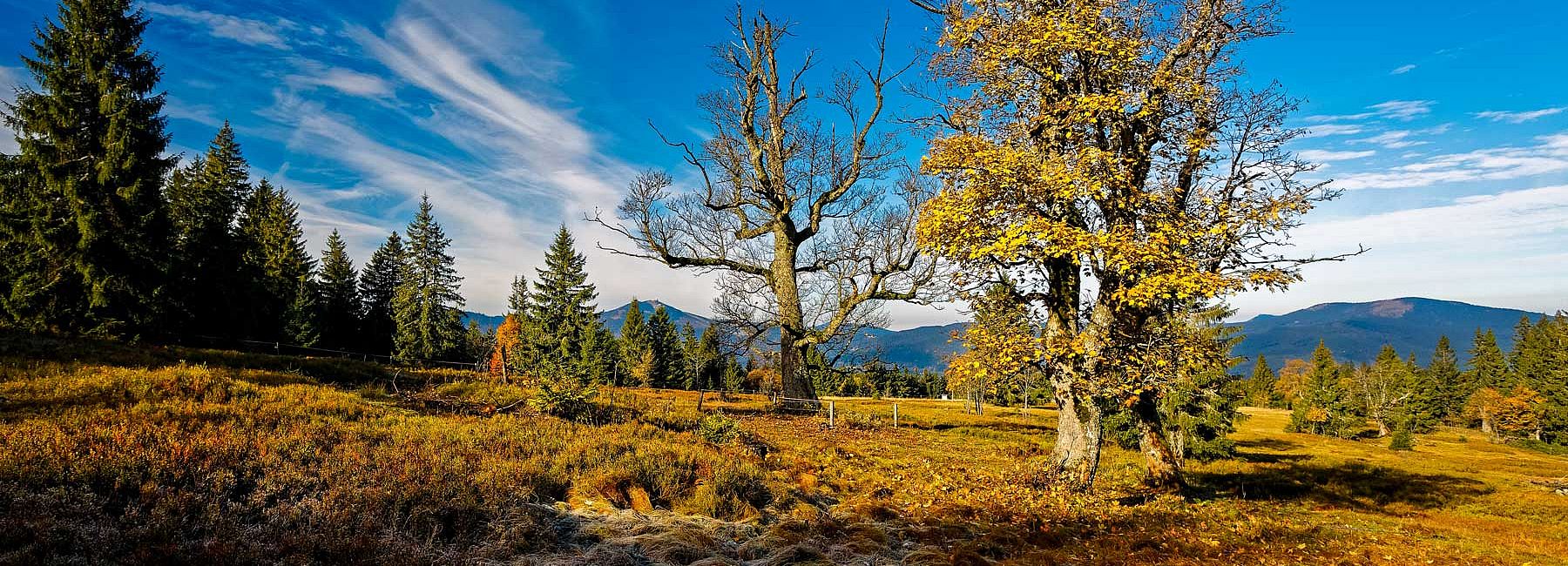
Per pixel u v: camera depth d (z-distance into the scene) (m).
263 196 56.38
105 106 26.84
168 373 16.19
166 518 7.33
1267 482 26.05
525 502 9.55
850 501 13.17
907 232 27.12
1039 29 14.33
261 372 18.84
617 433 15.45
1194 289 12.15
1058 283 15.17
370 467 10.13
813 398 29.95
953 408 52.84
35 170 26.70
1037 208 14.10
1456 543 13.82
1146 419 15.99
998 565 9.27
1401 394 91.06
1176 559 10.16
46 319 25.17
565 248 65.38
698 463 13.06
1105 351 14.10
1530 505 23.28
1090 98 13.70
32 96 25.97
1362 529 14.58
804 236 30.11
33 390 13.94
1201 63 14.99
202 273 34.66
